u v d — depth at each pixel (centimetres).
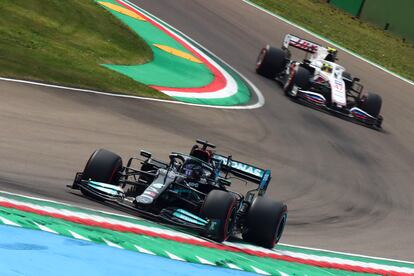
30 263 2877
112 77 8531
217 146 7269
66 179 4925
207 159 4650
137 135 6756
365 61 14062
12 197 3869
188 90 9356
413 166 8881
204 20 13075
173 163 4512
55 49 8938
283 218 4641
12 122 5944
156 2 13262
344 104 9812
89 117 6838
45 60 8269
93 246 3359
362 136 9475
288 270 4172
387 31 17350
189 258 3700
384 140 9656
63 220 3656
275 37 13438
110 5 12162
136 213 4344
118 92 8081
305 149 8188
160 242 3828
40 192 4247
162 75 9781
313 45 10856
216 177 4591
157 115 7700
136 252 3497
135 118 7319
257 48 12500
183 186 4288
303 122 9294
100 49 9912
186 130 7488
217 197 4184
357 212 6550
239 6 14600
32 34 9306
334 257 5038
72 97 7331
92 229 3650
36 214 3612
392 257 5562
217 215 4138
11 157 5041
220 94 9612
